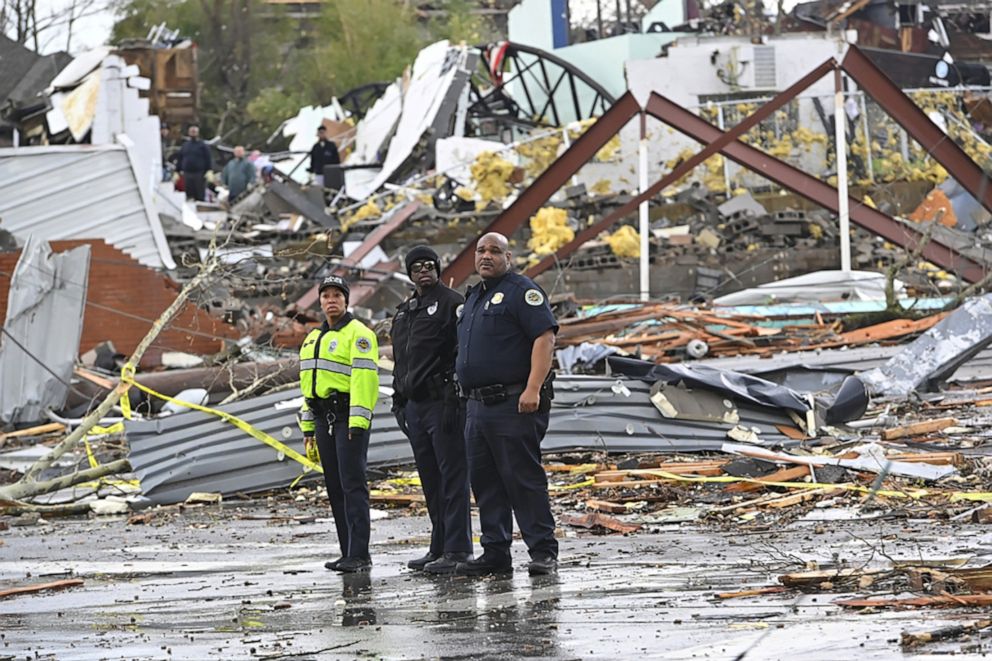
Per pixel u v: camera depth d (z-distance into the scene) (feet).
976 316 172.96
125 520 124.77
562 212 321.11
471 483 81.82
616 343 211.82
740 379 136.56
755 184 371.15
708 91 412.57
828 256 307.78
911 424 141.18
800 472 114.42
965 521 90.22
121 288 232.73
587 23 589.73
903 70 476.13
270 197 370.32
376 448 133.49
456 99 470.39
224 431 134.72
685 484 117.60
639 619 61.77
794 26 525.34
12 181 284.00
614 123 257.96
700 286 299.58
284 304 282.77
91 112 380.78
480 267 80.84
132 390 186.50
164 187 361.51
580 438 132.67
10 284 204.54
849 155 371.76
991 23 531.50
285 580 83.20
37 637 66.33
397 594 75.36
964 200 347.97
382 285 298.15
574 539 94.17
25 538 114.21
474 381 80.18
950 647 51.31
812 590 66.28
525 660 54.24
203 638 64.03
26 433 181.47
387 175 443.73
